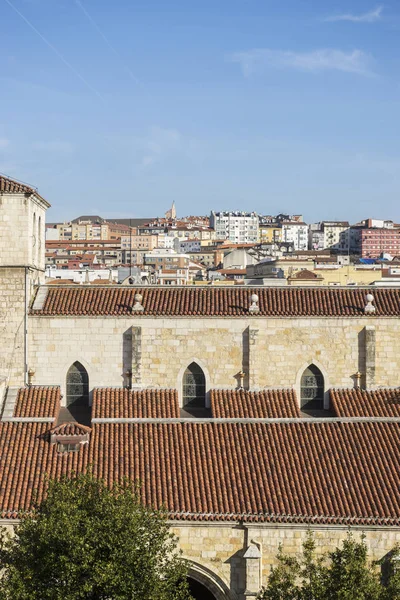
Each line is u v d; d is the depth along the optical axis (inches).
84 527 1825.8
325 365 2719.0
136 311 2694.4
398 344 2726.4
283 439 2384.4
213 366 2714.1
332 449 2343.8
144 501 2132.1
